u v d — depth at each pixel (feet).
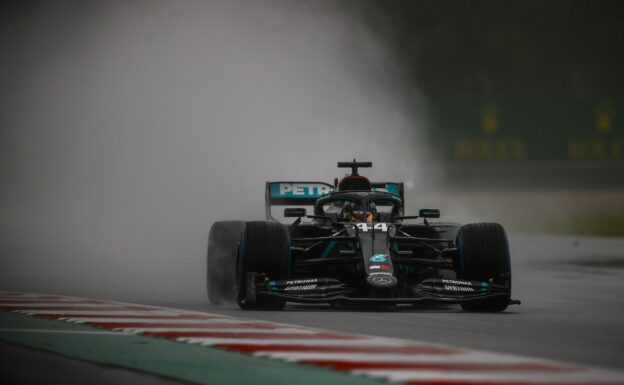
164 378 56.80
